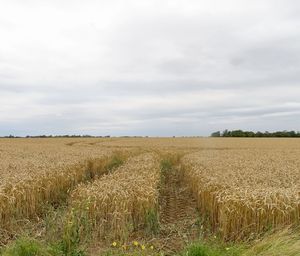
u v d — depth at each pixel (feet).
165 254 25.44
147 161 69.92
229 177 43.39
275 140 268.41
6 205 31.22
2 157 78.33
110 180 41.98
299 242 22.30
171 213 39.86
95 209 30.48
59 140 264.11
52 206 39.37
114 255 24.32
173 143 202.80
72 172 54.85
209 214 34.68
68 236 25.20
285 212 28.19
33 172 47.06
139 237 29.40
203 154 98.48
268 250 21.76
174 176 74.18
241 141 247.09
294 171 53.16
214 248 23.90
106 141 239.71
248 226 28.04
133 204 31.50
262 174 48.11
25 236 26.11
